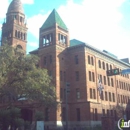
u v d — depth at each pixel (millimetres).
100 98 61000
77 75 59094
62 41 61500
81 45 59531
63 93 57469
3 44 41906
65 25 64250
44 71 42969
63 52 60562
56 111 53062
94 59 63000
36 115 40562
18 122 33125
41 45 62188
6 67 37438
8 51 38188
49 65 58500
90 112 54312
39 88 39156
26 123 40031
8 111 32312
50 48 59438
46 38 61750
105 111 62312
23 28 82250
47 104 41812
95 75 61500
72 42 67938
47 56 59781
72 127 55406
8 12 82812
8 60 38062
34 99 40531
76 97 57688
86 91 56156
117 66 76500
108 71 35438
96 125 51406
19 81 39344
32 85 38625
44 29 62375
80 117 55281
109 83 69250
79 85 57812
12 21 79625
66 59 61438
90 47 61094
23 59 39812
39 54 61844
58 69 57344
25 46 81312
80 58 59500
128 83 84062
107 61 70312
